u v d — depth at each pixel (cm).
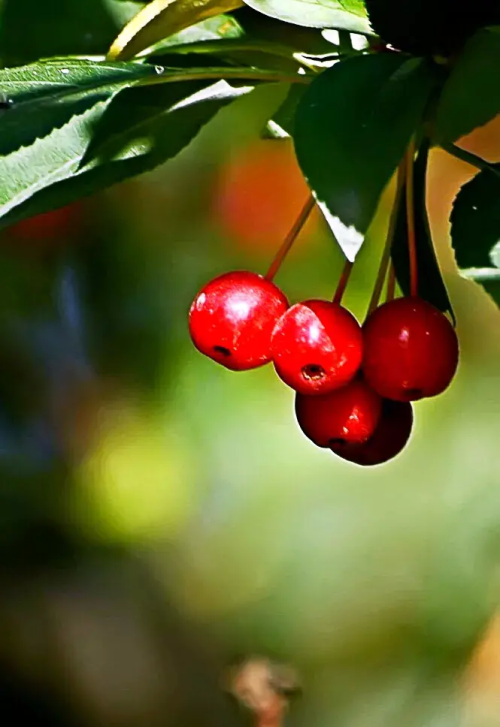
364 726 57
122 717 63
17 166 33
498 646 57
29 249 62
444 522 59
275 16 33
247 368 34
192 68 33
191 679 63
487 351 60
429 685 58
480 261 32
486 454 60
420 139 33
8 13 36
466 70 32
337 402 34
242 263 63
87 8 36
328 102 31
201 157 61
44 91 34
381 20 32
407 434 35
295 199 62
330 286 58
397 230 34
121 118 34
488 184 33
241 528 63
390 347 33
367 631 59
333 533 61
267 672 46
